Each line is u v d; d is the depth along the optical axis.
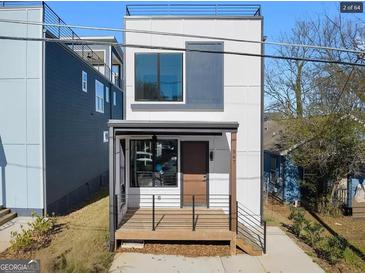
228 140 12.74
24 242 9.46
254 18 12.48
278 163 20.34
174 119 12.60
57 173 14.47
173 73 12.59
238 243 10.05
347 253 10.34
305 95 21.42
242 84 12.64
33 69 12.95
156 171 12.84
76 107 17.45
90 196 19.84
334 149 16.27
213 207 12.73
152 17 12.41
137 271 8.55
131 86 12.56
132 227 10.41
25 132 13.01
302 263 9.45
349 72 16.94
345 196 17.48
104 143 24.27
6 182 13.05
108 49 27.33
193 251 10.02
